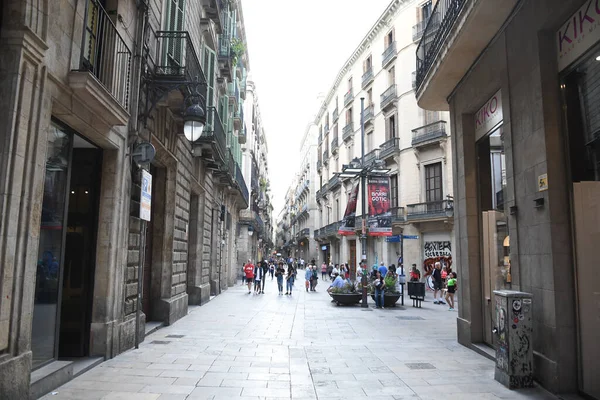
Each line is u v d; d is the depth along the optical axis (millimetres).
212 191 19031
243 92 30062
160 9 9828
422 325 11477
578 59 5406
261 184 52781
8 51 4512
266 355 7543
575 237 5480
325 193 46594
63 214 6066
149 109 8562
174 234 11273
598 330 5094
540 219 5848
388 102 29656
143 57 8250
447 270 25094
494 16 6840
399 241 26719
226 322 11477
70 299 6938
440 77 9125
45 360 5648
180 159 11898
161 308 10742
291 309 14906
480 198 8797
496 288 7879
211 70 14547
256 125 43969
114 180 7238
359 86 36312
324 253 53094
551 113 5789
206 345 8336
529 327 5707
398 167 28672
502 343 5836
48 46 4988
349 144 38438
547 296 5621
